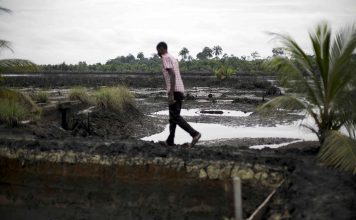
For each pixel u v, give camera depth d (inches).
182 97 364.2
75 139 411.2
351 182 270.1
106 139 411.5
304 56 352.2
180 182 323.9
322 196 250.2
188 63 3282.5
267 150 362.6
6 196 356.2
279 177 300.2
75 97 653.3
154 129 659.4
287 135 601.9
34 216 312.2
